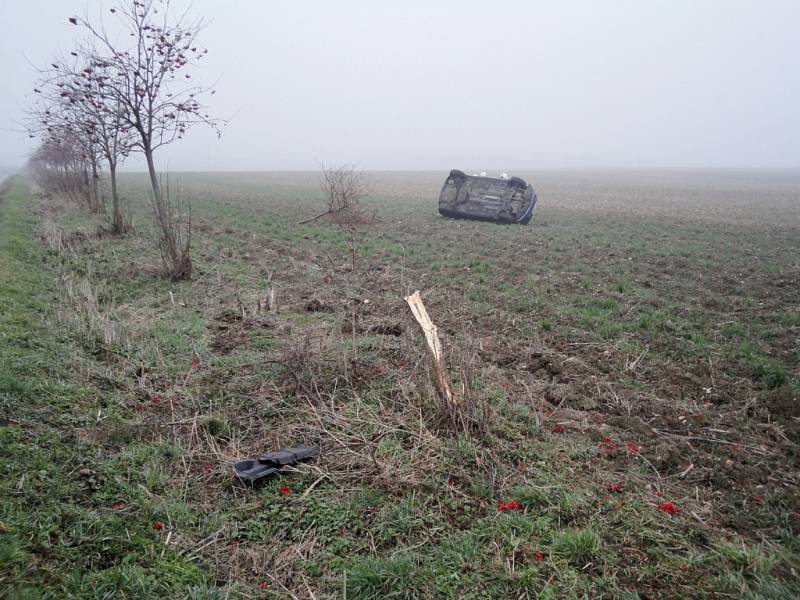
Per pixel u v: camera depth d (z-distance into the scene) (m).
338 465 4.84
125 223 17.66
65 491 4.09
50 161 33.00
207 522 4.09
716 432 5.47
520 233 20.67
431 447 5.04
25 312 8.01
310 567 3.69
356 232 19.45
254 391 6.20
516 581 3.52
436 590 3.46
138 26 11.27
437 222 24.00
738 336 8.41
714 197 45.84
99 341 7.38
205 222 21.84
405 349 7.27
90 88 11.98
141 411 5.68
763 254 16.16
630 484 4.60
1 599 3.01
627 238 19.67
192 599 3.33
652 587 3.49
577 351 7.79
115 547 3.65
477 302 10.34
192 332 8.02
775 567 3.64
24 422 4.89
